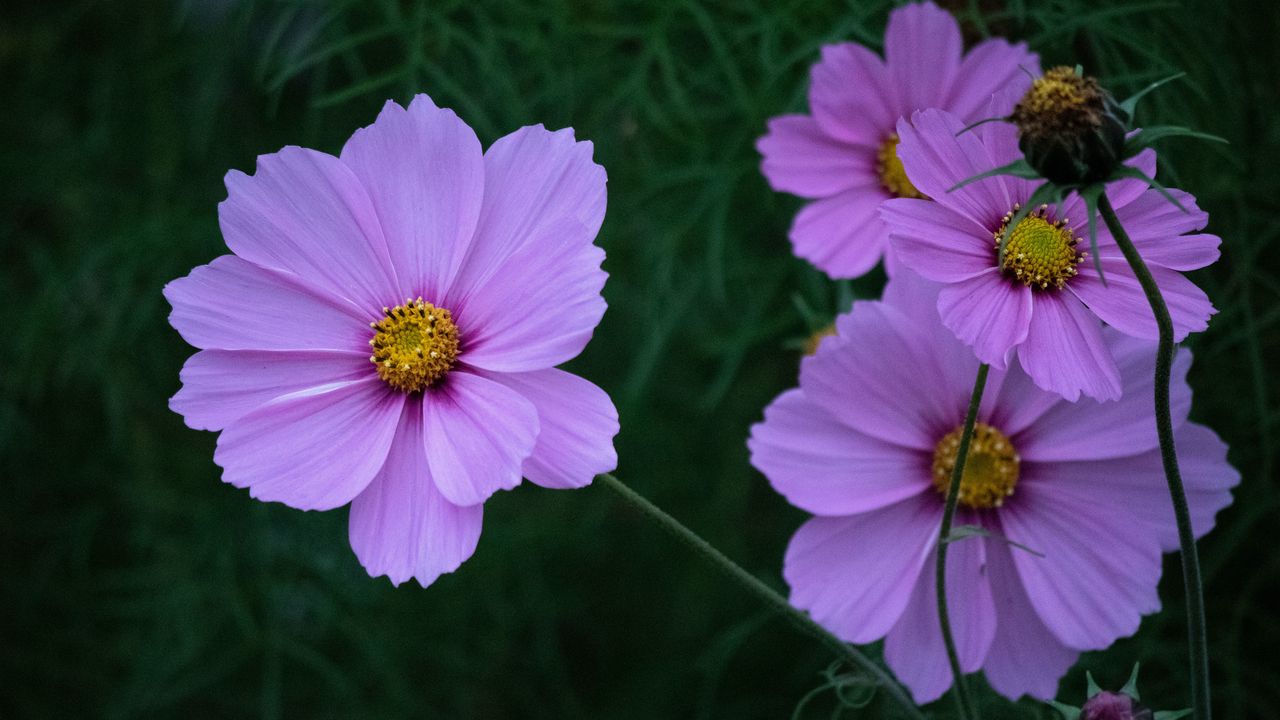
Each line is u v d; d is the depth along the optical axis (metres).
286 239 0.46
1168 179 0.56
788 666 0.76
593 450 0.44
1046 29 0.56
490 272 0.46
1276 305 0.59
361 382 0.46
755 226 0.70
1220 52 0.57
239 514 0.77
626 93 0.65
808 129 0.55
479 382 0.45
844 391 0.48
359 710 0.77
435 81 0.69
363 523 0.45
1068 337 0.43
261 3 0.72
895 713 0.53
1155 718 0.43
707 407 0.66
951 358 0.48
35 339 0.77
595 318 0.44
